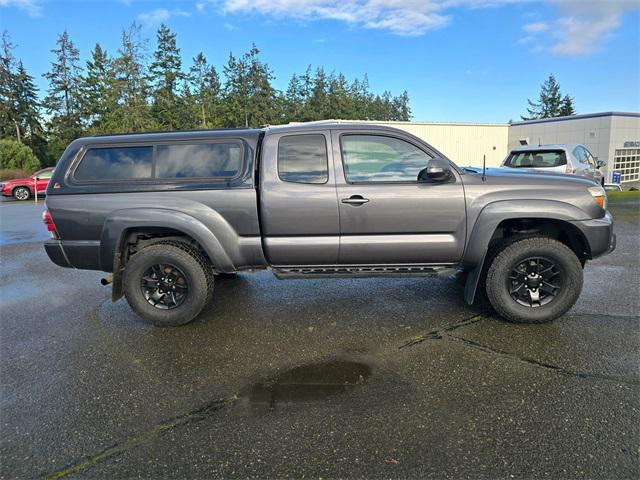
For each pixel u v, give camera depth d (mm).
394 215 3797
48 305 4816
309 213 3816
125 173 3973
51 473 2150
